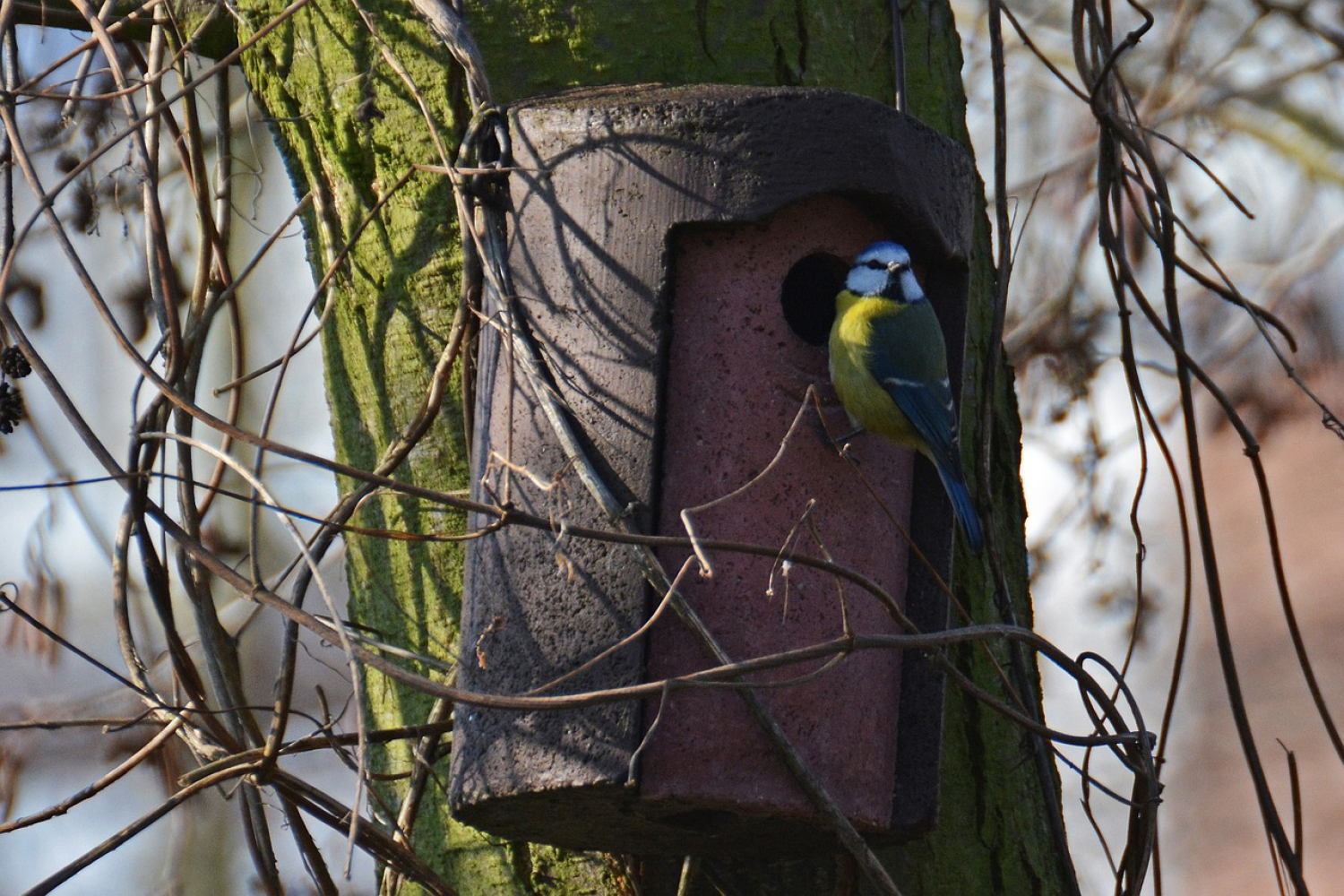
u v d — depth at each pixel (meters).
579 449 6.79
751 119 6.96
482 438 7.35
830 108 7.04
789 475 7.00
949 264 7.73
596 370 6.95
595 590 6.75
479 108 7.42
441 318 7.95
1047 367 12.76
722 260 7.03
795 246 7.14
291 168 8.70
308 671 14.36
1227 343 14.75
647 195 6.97
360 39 8.14
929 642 6.66
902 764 7.23
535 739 6.71
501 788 6.76
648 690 6.07
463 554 7.88
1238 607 20.00
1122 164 9.07
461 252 7.90
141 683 7.77
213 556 6.70
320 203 8.35
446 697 6.02
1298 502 20.58
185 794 7.23
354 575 8.47
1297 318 14.78
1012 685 8.10
